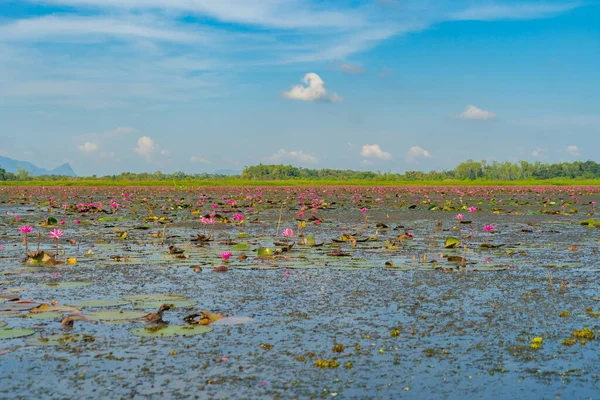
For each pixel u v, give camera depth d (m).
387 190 53.47
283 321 6.75
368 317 6.95
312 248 13.05
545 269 10.27
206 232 16.41
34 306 7.19
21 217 21.56
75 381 4.91
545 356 5.58
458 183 77.69
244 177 116.88
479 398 4.61
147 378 4.98
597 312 7.21
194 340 6.00
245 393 4.69
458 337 6.16
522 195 43.31
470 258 11.56
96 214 23.41
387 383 4.90
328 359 5.46
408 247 13.21
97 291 8.29
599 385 4.87
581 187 63.97
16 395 4.62
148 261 11.07
